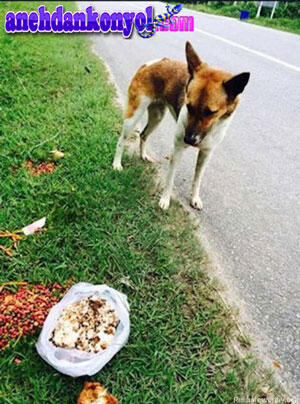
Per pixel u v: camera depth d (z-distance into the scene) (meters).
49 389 0.78
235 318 0.97
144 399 0.77
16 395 0.76
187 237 1.21
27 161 1.48
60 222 1.18
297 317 0.99
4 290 0.96
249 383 0.82
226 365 0.86
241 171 1.62
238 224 1.31
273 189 1.51
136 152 1.70
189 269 1.09
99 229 1.18
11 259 1.04
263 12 6.62
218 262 1.14
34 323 0.87
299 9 6.26
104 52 3.38
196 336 0.91
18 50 2.65
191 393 0.79
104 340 0.81
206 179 1.55
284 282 1.09
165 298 0.99
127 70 2.88
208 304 0.99
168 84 1.29
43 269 1.02
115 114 1.95
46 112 1.85
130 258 1.10
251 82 2.68
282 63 3.20
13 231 1.14
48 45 3.01
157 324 0.93
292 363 0.88
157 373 0.82
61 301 0.89
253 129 2.01
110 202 1.31
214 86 1.01
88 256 1.09
